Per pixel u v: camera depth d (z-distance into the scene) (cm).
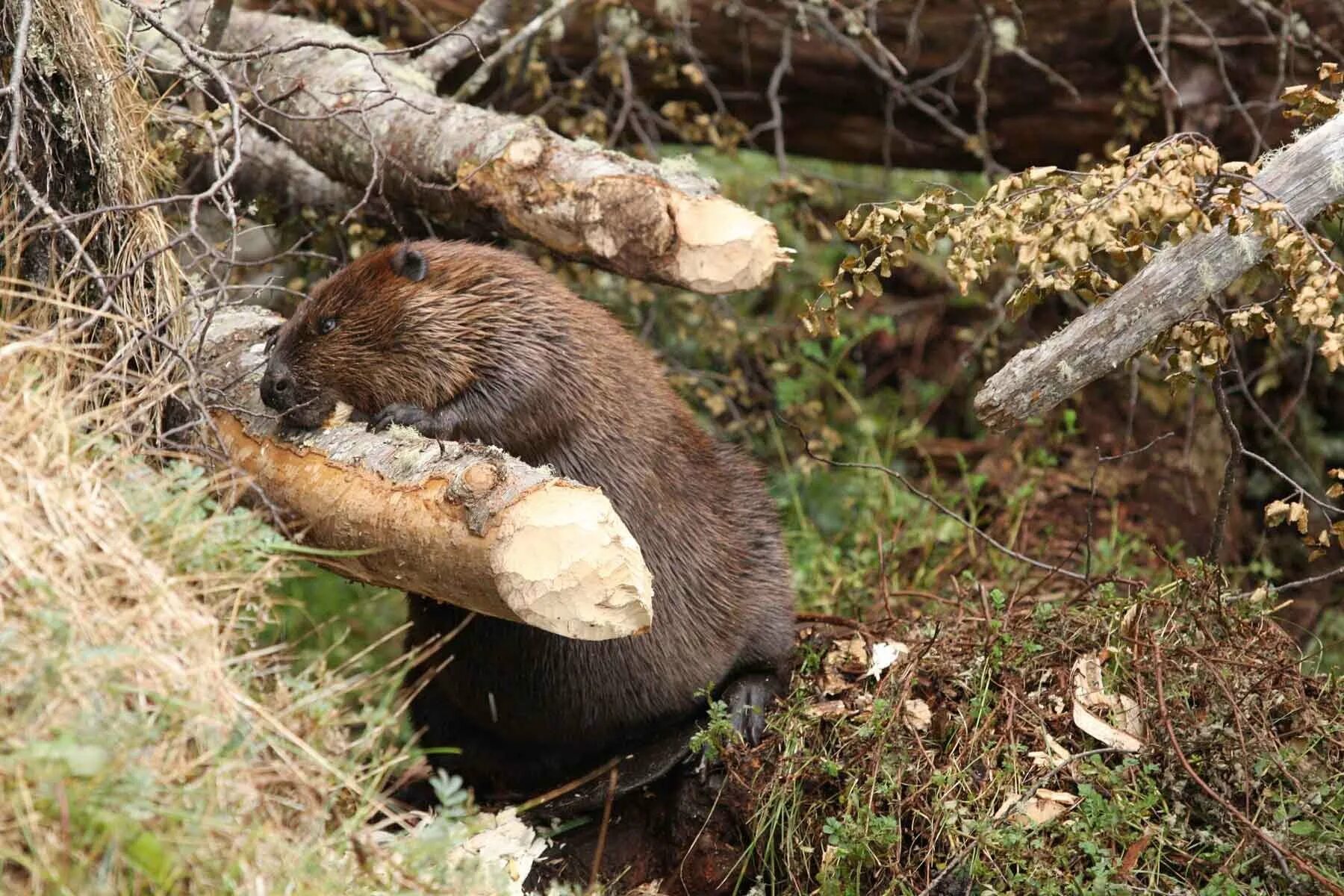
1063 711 896
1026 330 1549
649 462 928
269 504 763
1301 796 807
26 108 811
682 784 942
